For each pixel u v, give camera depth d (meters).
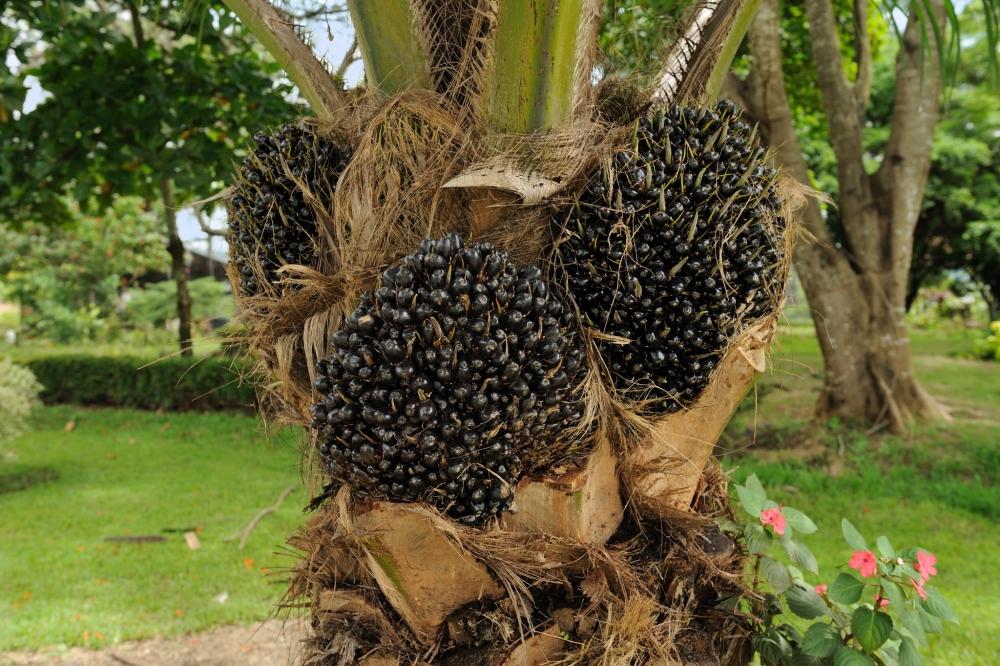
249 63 7.20
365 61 1.99
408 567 1.72
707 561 2.01
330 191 2.01
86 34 6.32
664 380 1.90
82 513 6.59
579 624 1.82
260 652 4.16
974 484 6.67
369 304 1.59
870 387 8.17
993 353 14.27
